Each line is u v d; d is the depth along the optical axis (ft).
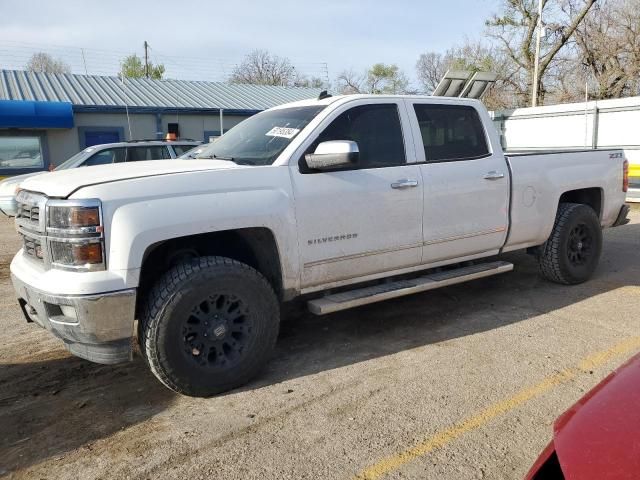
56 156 64.64
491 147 17.53
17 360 14.85
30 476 9.72
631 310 17.29
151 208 11.47
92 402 12.39
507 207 17.62
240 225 12.41
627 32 81.05
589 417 6.25
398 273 15.74
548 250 19.45
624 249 26.53
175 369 11.71
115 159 36.29
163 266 13.03
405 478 9.29
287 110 15.96
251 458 10.00
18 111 59.88
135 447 10.50
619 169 21.42
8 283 23.30
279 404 11.95
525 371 13.15
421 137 15.94
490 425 10.84
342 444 10.34
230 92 85.10
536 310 17.61
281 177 13.23
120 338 11.47
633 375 6.84
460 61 105.29
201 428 11.09
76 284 10.93
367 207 14.44
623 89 83.97
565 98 88.74
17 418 11.75
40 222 11.60
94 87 75.92
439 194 15.85
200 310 12.12
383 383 12.77
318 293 14.64
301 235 13.43
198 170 12.43
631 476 5.29
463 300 18.92
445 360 13.93
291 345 15.38
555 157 19.20
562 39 87.40
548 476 6.11
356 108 14.89
